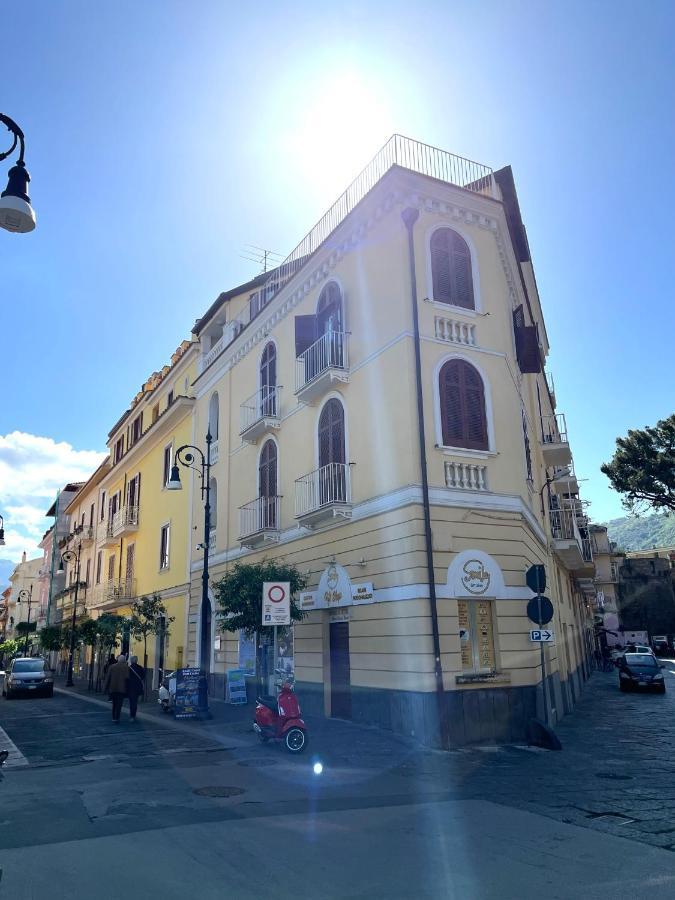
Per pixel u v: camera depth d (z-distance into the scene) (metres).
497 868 5.64
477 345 14.59
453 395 13.94
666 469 35.34
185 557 25.14
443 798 8.25
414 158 15.44
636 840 6.49
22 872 5.39
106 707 21.92
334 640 15.30
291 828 6.76
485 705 12.38
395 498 13.25
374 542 13.77
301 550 16.72
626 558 72.25
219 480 22.94
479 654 12.91
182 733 14.42
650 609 69.19
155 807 7.64
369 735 12.60
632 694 26.52
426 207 14.73
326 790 8.66
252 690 19.09
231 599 15.55
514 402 14.92
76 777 9.50
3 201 6.76
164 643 26.69
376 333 14.59
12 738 14.22
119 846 6.10
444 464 13.33
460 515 13.18
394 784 9.08
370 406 14.45
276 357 19.38
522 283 19.83
